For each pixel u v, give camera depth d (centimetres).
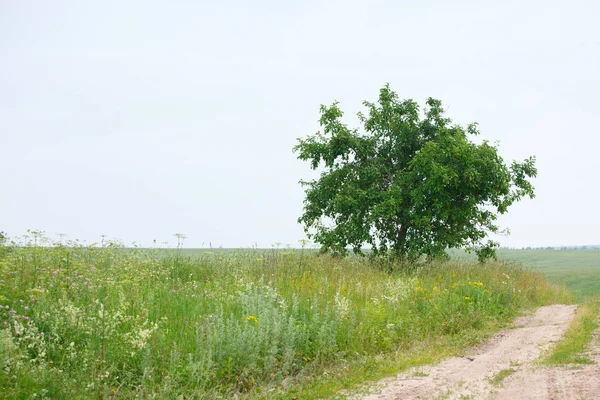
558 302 2203
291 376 850
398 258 2328
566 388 734
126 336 816
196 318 983
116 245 1586
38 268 1135
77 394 659
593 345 1046
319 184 2747
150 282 1335
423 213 2520
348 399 734
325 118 2675
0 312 845
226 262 1681
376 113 2669
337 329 1055
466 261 2450
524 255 11112
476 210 2514
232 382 806
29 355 748
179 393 725
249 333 878
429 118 2739
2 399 598
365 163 2658
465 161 2386
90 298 983
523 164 2670
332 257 2153
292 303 1155
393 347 1080
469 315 1441
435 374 874
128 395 700
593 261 8862
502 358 1005
